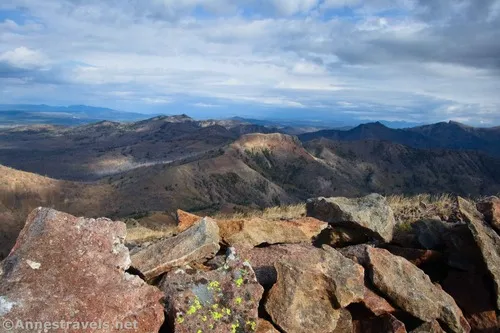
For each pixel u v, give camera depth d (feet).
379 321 24.38
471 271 29.07
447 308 25.13
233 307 21.04
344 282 23.47
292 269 23.48
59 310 17.31
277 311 22.39
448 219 39.40
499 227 30.17
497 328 26.73
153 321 19.08
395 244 34.01
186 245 24.99
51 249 19.30
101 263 19.79
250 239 29.45
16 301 16.98
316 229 32.55
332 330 22.63
